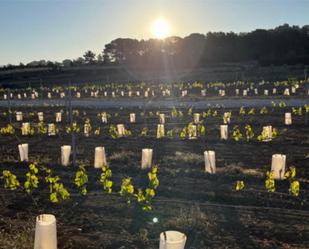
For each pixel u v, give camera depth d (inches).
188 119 1034.7
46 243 270.2
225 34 4694.9
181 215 343.6
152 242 298.2
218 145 674.2
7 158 597.9
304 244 293.7
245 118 1017.5
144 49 4761.3
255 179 457.7
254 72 3046.3
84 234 314.5
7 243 291.7
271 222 332.8
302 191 412.8
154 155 601.6
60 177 479.8
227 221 335.0
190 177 471.2
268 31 4643.2
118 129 786.2
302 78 2437.3
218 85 2134.6
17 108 1499.8
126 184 362.9
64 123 1048.2
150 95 1854.1
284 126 871.7
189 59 4215.1
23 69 3818.9
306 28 4630.9
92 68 3818.9
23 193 418.6
